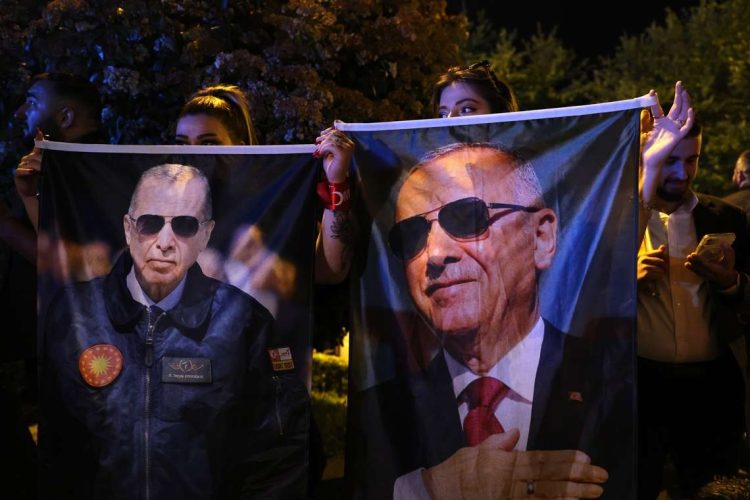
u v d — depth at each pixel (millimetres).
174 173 3412
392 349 3289
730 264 3857
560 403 3135
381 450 3291
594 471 3109
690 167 4027
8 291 3984
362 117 5426
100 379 3393
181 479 3355
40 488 3430
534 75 20094
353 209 3338
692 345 4039
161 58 4984
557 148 3152
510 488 3172
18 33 4980
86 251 3418
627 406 3080
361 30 5547
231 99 3982
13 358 4016
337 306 5699
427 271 3258
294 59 5285
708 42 19094
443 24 6297
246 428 3369
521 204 3182
